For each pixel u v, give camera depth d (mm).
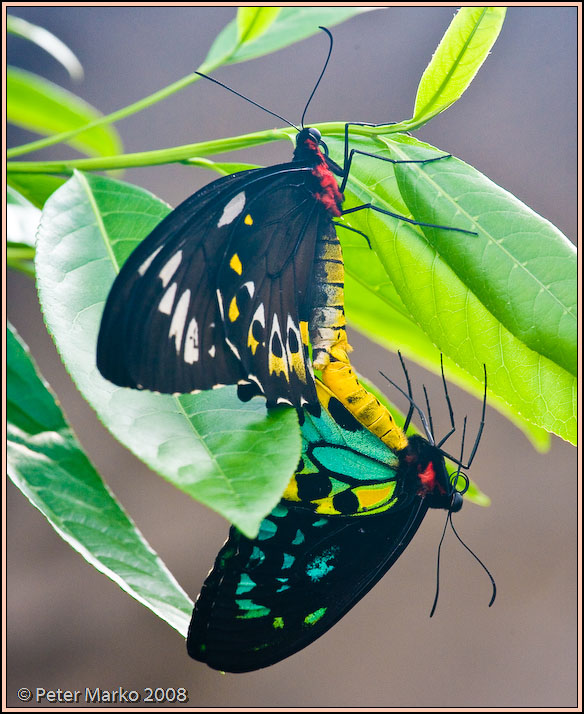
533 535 2082
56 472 1146
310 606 1127
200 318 1104
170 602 1129
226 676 1961
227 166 1150
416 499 1142
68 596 1943
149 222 1128
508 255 1116
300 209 1135
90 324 1106
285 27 1190
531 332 1114
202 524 2053
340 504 1134
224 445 1094
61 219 1122
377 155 1135
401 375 2090
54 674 1842
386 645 2020
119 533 1142
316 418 1137
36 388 1154
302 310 1143
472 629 2023
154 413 1098
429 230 1123
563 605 2027
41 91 1245
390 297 1164
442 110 1132
